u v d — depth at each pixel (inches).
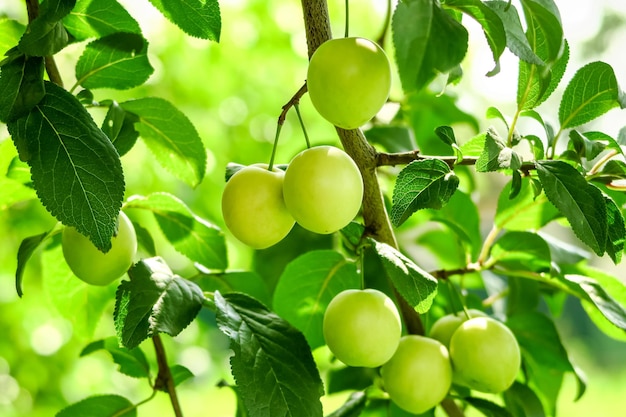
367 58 19.9
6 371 46.9
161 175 46.6
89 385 49.3
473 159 21.5
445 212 26.2
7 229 43.7
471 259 25.6
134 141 23.5
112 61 22.8
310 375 21.6
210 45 50.8
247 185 21.0
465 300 26.2
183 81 51.9
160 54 50.1
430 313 26.3
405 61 17.9
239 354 21.2
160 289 21.5
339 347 21.6
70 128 19.9
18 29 22.6
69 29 22.7
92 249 21.7
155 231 45.1
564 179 20.6
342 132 21.5
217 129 51.6
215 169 48.8
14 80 20.0
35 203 43.3
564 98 22.4
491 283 28.2
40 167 19.7
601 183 22.4
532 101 21.9
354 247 23.2
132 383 50.8
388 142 27.8
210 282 25.1
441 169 21.1
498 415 23.6
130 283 21.4
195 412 68.9
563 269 26.1
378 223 22.3
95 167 19.8
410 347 22.5
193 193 47.1
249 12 53.2
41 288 46.4
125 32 22.5
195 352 51.2
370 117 20.3
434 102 29.6
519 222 25.2
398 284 21.0
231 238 43.0
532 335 25.6
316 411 21.3
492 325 22.8
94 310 25.1
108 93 45.5
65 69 43.4
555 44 19.4
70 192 19.7
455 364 22.8
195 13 21.6
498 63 19.2
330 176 20.4
